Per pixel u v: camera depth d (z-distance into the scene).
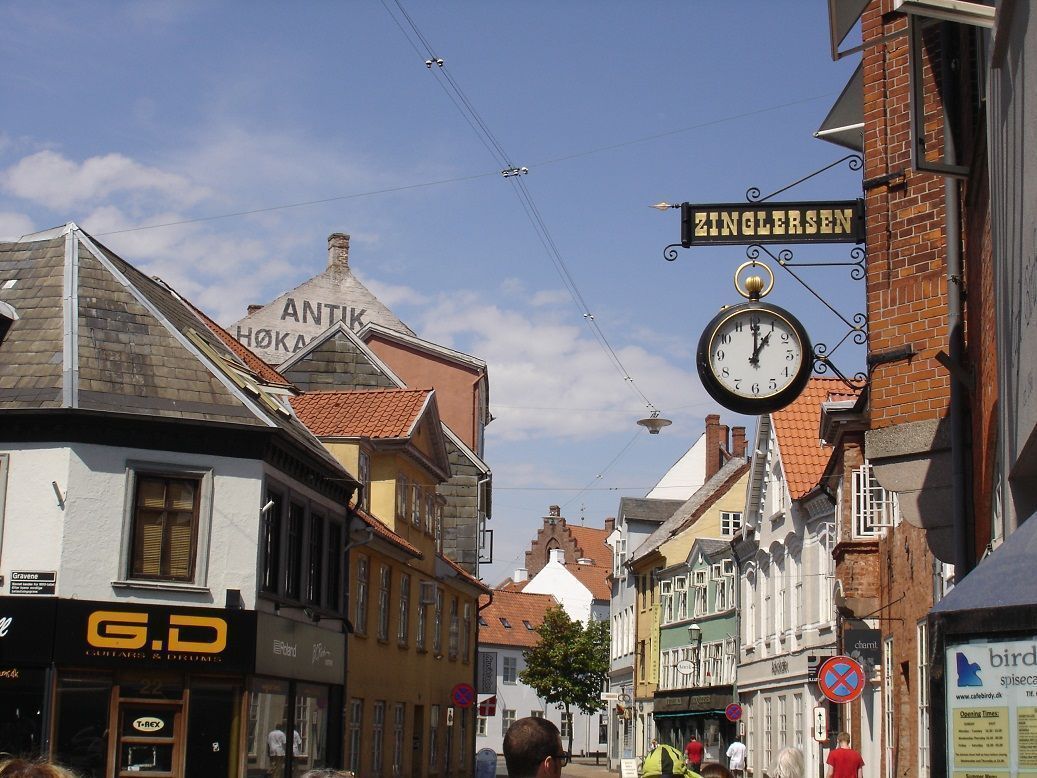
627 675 67.12
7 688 22.14
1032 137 6.67
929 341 11.80
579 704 80.00
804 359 12.01
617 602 71.94
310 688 27.45
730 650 48.47
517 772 5.68
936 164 10.52
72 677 22.36
